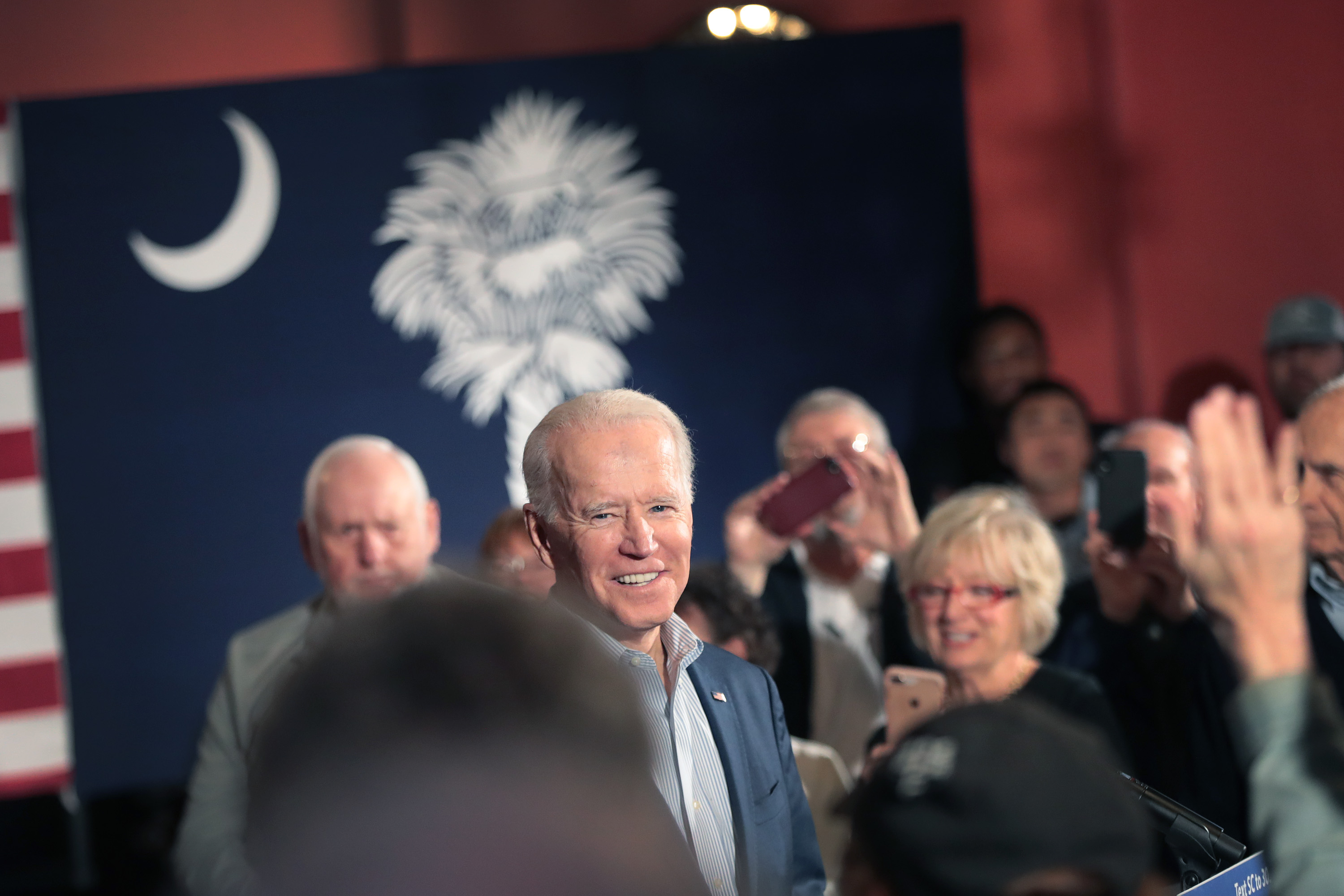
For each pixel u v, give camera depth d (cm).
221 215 945
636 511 361
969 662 489
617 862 104
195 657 928
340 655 107
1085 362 1024
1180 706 475
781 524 627
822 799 499
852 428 687
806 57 975
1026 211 1020
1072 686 484
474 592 114
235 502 936
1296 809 203
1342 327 902
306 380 947
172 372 935
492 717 105
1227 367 1015
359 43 983
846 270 976
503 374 963
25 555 921
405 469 608
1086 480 788
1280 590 213
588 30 997
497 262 965
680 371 971
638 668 362
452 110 963
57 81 954
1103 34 1016
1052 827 157
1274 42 1003
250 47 972
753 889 355
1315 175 1002
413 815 100
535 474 373
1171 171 1016
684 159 971
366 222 956
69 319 930
